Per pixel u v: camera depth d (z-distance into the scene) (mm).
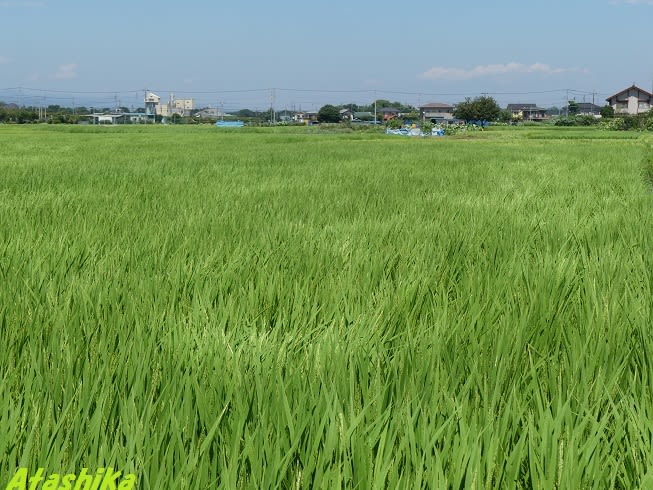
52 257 5316
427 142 49125
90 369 2898
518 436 2453
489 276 4762
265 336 3393
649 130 86250
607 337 3439
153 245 5895
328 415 2383
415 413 2410
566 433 2383
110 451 2287
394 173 15852
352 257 5422
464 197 10648
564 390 2812
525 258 5535
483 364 3066
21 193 10516
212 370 2920
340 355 2984
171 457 2184
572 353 3195
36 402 2549
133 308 3828
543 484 2047
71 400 2473
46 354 3107
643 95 130375
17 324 3609
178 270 4750
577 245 6547
